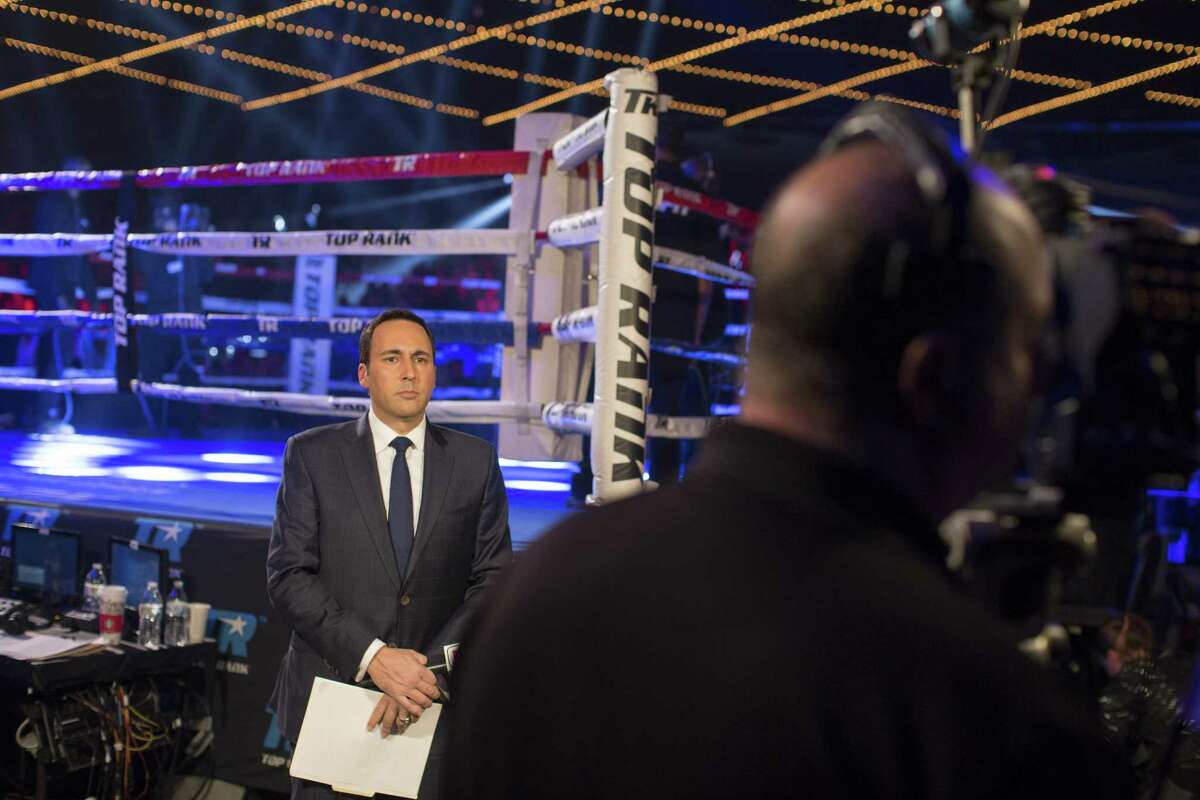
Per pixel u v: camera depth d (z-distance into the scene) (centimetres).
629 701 64
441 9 864
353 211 1248
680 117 1139
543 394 382
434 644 263
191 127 1177
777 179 1208
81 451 592
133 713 339
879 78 964
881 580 63
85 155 1170
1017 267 67
